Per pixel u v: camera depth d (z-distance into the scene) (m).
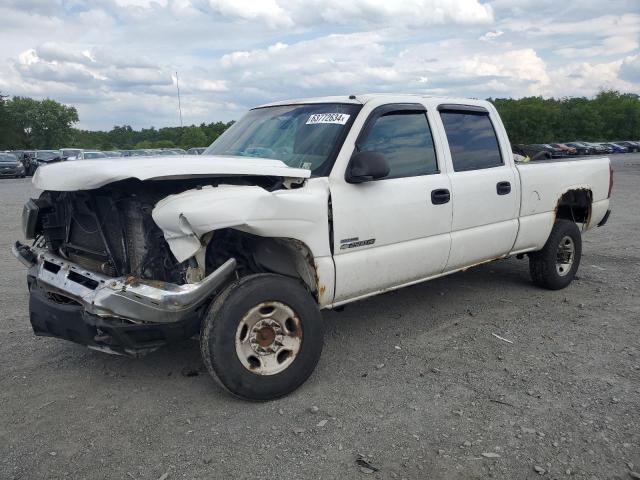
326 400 3.70
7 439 3.27
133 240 3.61
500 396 3.71
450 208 4.75
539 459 3.01
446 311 5.46
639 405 3.56
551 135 93.94
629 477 2.86
